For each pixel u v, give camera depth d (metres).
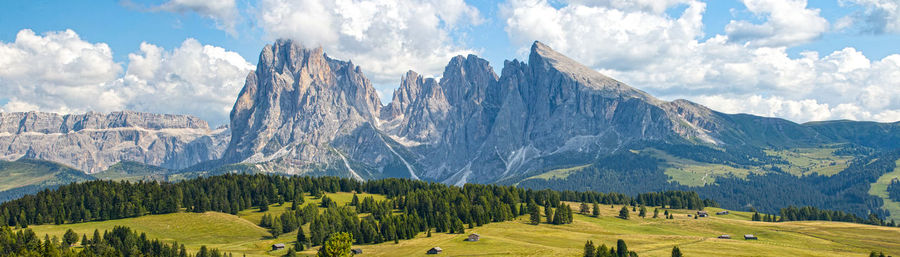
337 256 175.88
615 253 183.12
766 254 196.38
